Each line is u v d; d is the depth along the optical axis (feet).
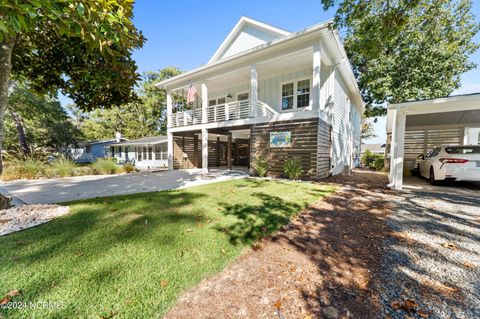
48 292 5.35
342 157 38.65
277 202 14.51
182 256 7.27
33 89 14.99
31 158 32.24
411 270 6.75
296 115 26.53
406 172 29.76
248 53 28.50
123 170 38.99
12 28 6.92
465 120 26.66
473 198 16.07
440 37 38.65
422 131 31.78
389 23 18.20
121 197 16.07
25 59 13.29
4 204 12.50
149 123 92.12
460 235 9.44
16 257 6.99
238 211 12.40
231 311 4.98
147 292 5.45
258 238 8.91
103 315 4.66
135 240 8.39
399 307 5.15
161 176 31.73
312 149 25.53
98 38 8.95
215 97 43.98
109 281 5.82
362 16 18.98
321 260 7.34
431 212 12.78
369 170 45.93
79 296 5.23
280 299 5.41
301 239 9.00
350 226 10.52
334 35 24.49
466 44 39.52
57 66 14.12
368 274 6.53
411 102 18.62
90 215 11.42
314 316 4.87
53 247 7.72
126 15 9.82
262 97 36.09
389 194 17.69
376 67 42.63
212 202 14.46
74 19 7.77
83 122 92.53
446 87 39.19
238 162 59.11
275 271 6.64
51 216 11.16
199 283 5.94
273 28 31.83
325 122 28.48
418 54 39.52
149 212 12.06
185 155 46.52
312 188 19.98
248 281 6.11
